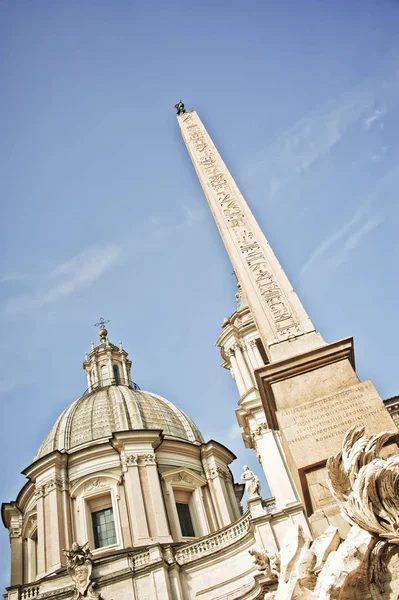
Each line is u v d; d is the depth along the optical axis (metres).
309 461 9.57
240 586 30.97
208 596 31.62
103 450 43.34
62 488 42.00
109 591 32.47
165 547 34.62
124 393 51.00
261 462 34.56
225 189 16.75
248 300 13.33
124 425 46.88
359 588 7.38
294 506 30.77
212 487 44.53
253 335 40.12
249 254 14.44
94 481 41.97
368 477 7.96
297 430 10.04
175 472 43.00
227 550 32.69
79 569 33.44
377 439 8.60
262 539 30.02
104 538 40.00
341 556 7.57
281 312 12.75
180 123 20.66
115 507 40.28
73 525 40.31
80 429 47.47
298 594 7.65
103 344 61.84
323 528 8.73
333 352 11.09
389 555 7.58
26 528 43.88
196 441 49.03
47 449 46.41
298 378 10.93
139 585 32.41
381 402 10.03
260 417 35.59
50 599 32.72
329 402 10.30
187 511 43.06
